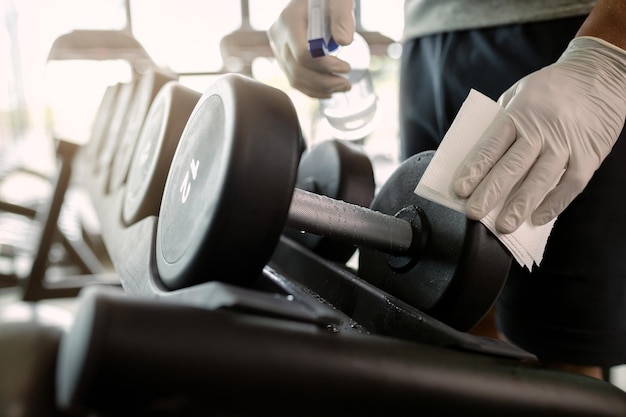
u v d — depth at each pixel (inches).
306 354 19.2
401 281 33.2
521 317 48.6
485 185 30.7
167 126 36.4
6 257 111.4
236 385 18.0
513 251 30.6
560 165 33.6
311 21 37.3
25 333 18.0
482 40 48.8
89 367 15.9
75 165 108.4
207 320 18.2
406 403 20.9
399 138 60.7
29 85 223.0
